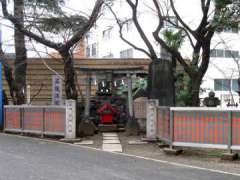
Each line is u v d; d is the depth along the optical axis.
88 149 13.86
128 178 8.86
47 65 22.69
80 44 22.70
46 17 18.98
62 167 10.02
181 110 12.61
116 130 19.02
